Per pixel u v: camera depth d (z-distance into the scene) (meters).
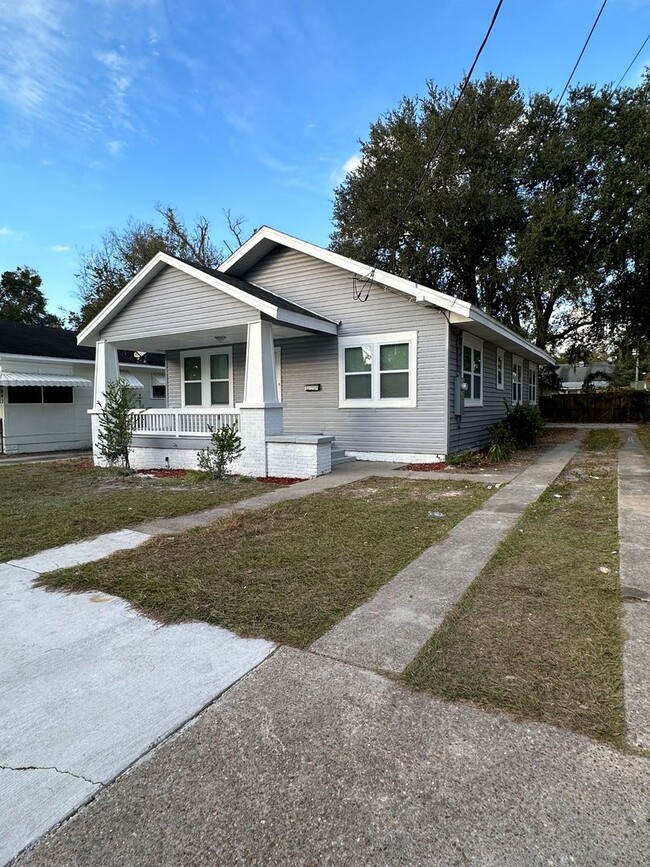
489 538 4.67
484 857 1.46
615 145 19.28
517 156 20.20
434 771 1.80
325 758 1.88
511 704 2.19
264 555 4.32
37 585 3.78
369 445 10.57
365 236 21.44
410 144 20.48
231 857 1.48
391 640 2.78
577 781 1.74
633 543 4.40
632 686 2.30
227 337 10.95
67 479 9.15
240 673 2.49
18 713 2.21
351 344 10.60
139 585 3.69
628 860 1.44
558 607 3.16
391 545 4.53
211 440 9.16
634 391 24.78
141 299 10.74
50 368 15.54
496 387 13.80
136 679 2.47
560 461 10.13
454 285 23.92
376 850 1.49
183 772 1.83
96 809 1.67
